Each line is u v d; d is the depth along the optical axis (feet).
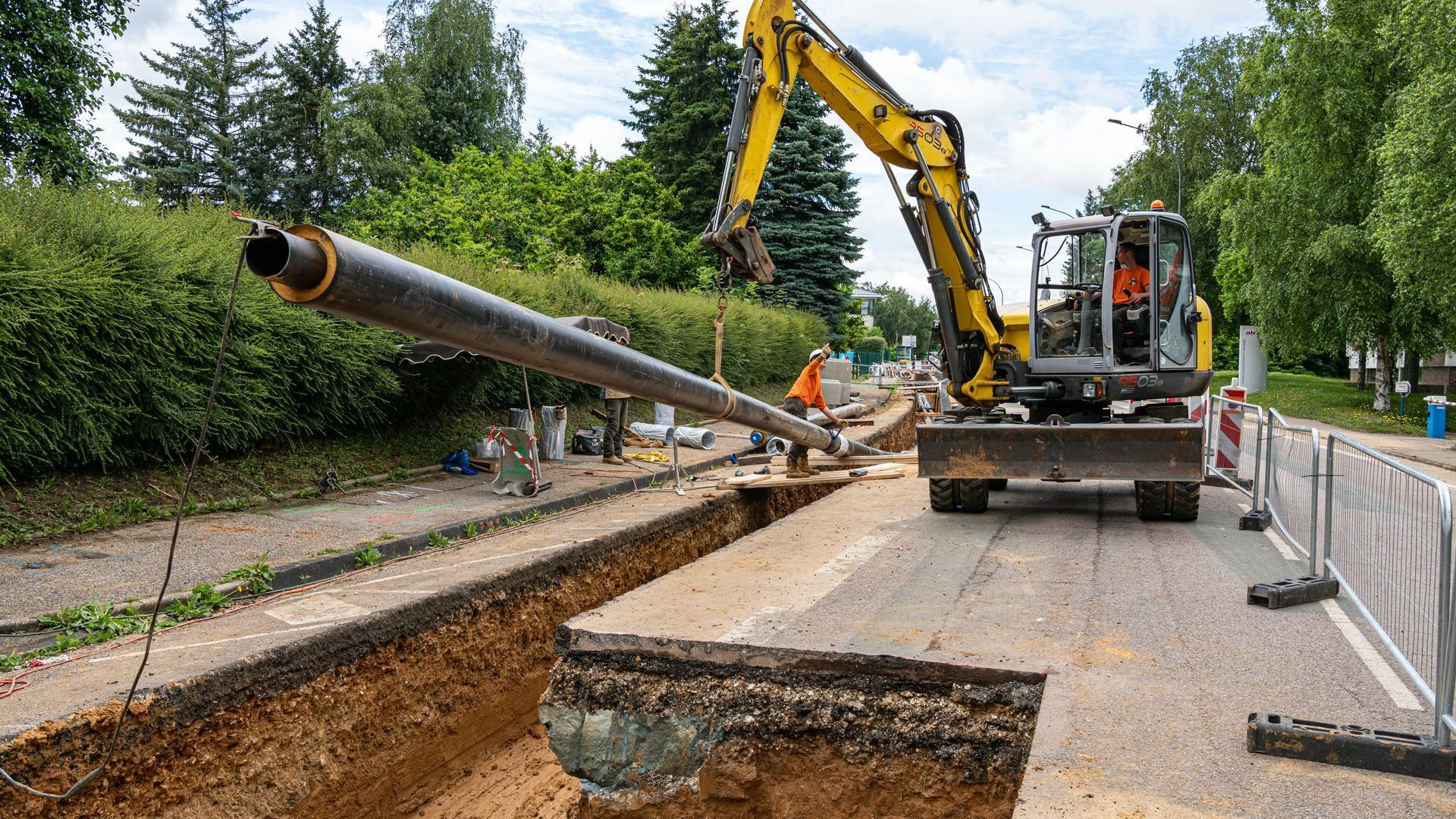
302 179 136.36
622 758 16.44
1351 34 95.14
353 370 35.73
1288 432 26.43
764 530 29.12
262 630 17.60
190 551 23.71
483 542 26.73
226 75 157.89
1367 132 95.45
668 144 130.82
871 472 36.68
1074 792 10.91
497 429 34.32
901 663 15.38
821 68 27.71
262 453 33.91
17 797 12.17
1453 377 135.64
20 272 25.39
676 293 87.40
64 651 16.37
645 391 18.44
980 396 33.01
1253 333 121.08
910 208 32.30
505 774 20.88
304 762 16.61
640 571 29.01
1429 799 10.84
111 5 55.98
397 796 18.81
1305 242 99.81
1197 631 17.51
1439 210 70.95
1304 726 12.08
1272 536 27.40
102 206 30.68
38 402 25.79
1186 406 32.50
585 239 97.25
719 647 16.28
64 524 25.04
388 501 32.12
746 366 84.48
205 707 14.84
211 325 31.07
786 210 122.01
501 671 22.33
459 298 13.01
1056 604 19.42
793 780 15.58
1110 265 29.99
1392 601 15.78
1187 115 150.10
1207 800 10.75
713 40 131.54
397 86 136.36
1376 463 17.11
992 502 34.71
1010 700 14.76
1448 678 11.69
